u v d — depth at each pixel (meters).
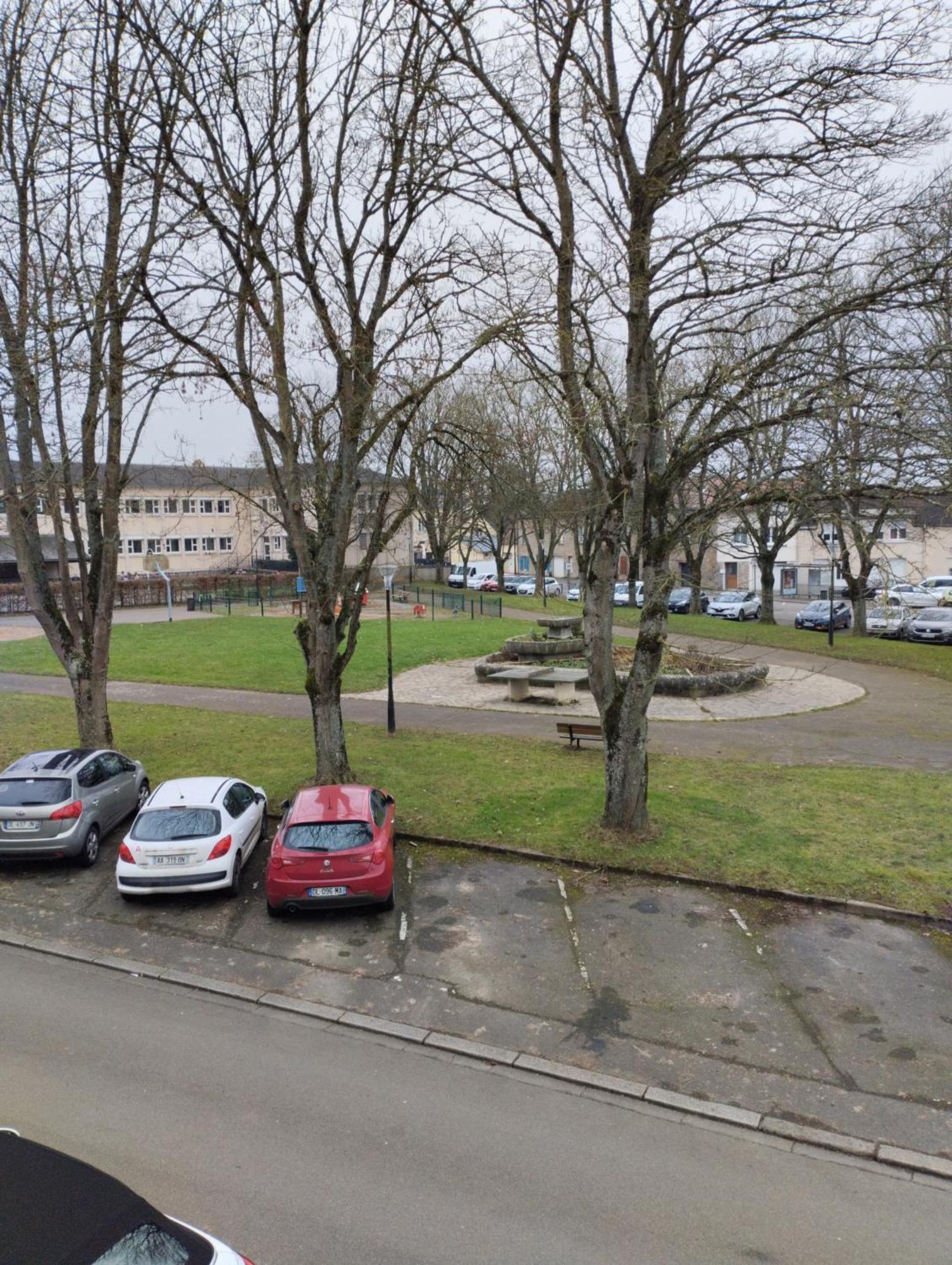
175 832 11.32
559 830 13.38
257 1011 8.78
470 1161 6.37
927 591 45.59
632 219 11.69
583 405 11.87
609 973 9.33
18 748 19.48
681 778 16.22
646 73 11.42
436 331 13.02
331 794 11.52
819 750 18.64
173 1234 3.86
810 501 11.24
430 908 11.05
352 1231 5.59
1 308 14.65
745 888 11.29
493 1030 8.29
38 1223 3.74
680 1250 5.48
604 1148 6.57
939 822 13.62
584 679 23.84
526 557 87.50
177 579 57.16
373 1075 7.59
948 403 15.27
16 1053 7.88
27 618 47.12
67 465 16.02
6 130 14.78
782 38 10.49
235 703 24.56
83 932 10.66
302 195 13.16
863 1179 6.27
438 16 11.94
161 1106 7.01
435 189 12.58
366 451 14.59
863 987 8.97
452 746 18.98
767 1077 7.48
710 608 47.91
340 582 14.64
